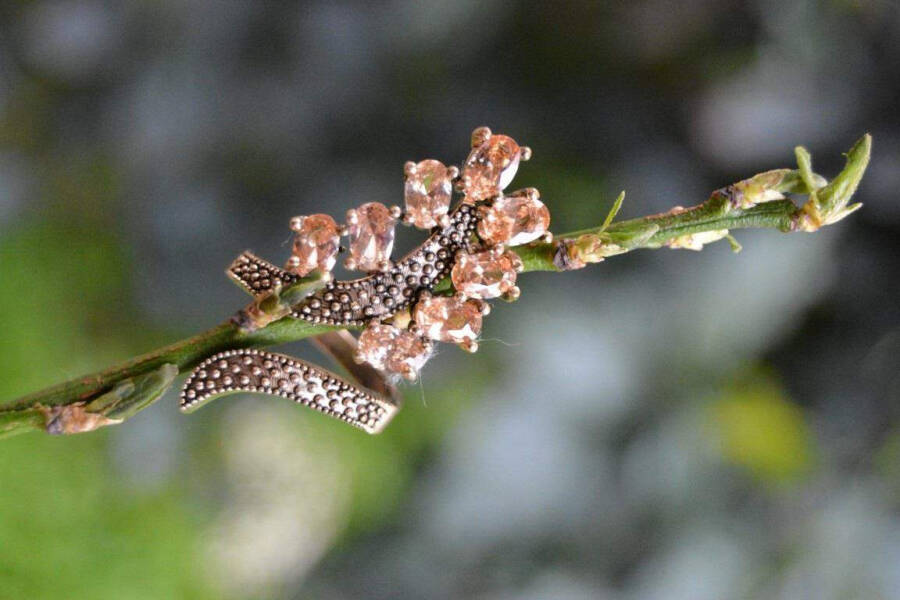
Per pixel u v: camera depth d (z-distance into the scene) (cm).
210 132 63
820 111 57
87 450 60
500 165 37
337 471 73
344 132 63
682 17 60
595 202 60
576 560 61
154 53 63
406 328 38
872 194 57
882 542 58
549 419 61
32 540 53
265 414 75
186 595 64
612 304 60
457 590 64
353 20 62
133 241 68
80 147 67
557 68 62
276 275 38
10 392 60
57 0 64
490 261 37
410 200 37
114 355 68
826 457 60
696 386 61
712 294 59
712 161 60
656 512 60
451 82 63
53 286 67
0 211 67
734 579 58
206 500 73
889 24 57
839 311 60
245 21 62
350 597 68
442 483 64
